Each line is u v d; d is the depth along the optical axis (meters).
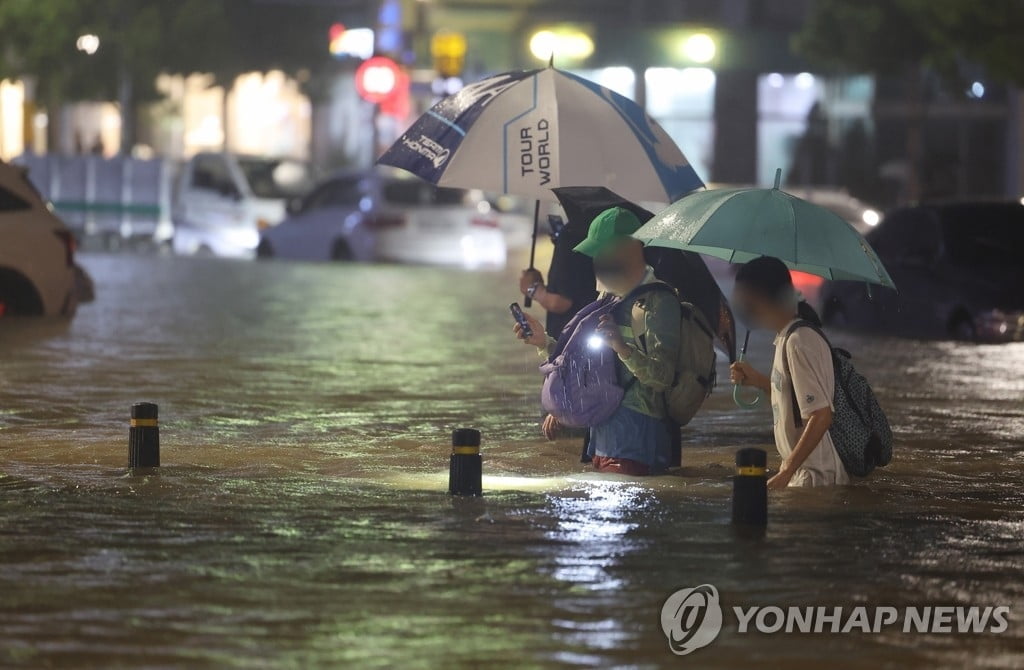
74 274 49.47
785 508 20.86
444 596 16.16
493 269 77.44
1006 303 46.81
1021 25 83.75
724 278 67.88
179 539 18.55
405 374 36.69
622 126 24.39
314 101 133.75
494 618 15.43
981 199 51.34
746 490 19.81
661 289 23.11
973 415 31.20
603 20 138.50
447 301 58.75
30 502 20.67
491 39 140.38
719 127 127.50
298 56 129.50
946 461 25.27
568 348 23.50
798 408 22.02
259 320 50.06
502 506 20.73
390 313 53.44
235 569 17.14
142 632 14.84
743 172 127.94
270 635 14.77
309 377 35.78
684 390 23.39
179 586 16.42
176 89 143.00
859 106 126.38
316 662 14.02
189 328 46.84
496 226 79.94
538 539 18.75
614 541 18.73
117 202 98.12
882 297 50.72
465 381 35.47
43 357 38.47
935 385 36.41
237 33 127.12
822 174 127.69
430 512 20.25
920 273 49.62
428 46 114.44
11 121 144.12
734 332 24.00
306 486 22.08
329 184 82.31
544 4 137.75
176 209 90.06
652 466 23.61
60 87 119.25
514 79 24.69
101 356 39.03
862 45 100.75
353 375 36.28
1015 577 17.45
